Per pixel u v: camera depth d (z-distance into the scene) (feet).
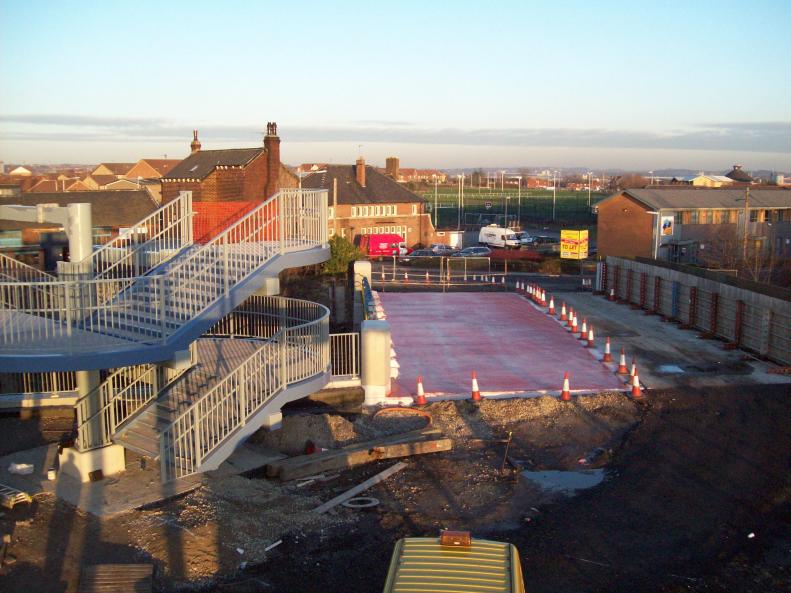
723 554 36.14
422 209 265.34
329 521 39.47
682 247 185.47
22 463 46.09
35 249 100.68
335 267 111.86
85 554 34.37
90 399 43.60
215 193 155.74
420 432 53.21
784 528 38.83
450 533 25.99
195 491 41.83
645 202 185.37
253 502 41.11
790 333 72.49
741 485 44.52
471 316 106.83
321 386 51.21
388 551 36.17
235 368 48.52
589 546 37.06
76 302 44.29
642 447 51.72
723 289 86.94
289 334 55.88
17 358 38.34
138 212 145.79
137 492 41.34
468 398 63.52
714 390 65.00
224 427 44.45
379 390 61.77
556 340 88.84
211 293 44.80
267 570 33.99
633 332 93.66
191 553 34.81
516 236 253.44
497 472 47.57
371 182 263.90
